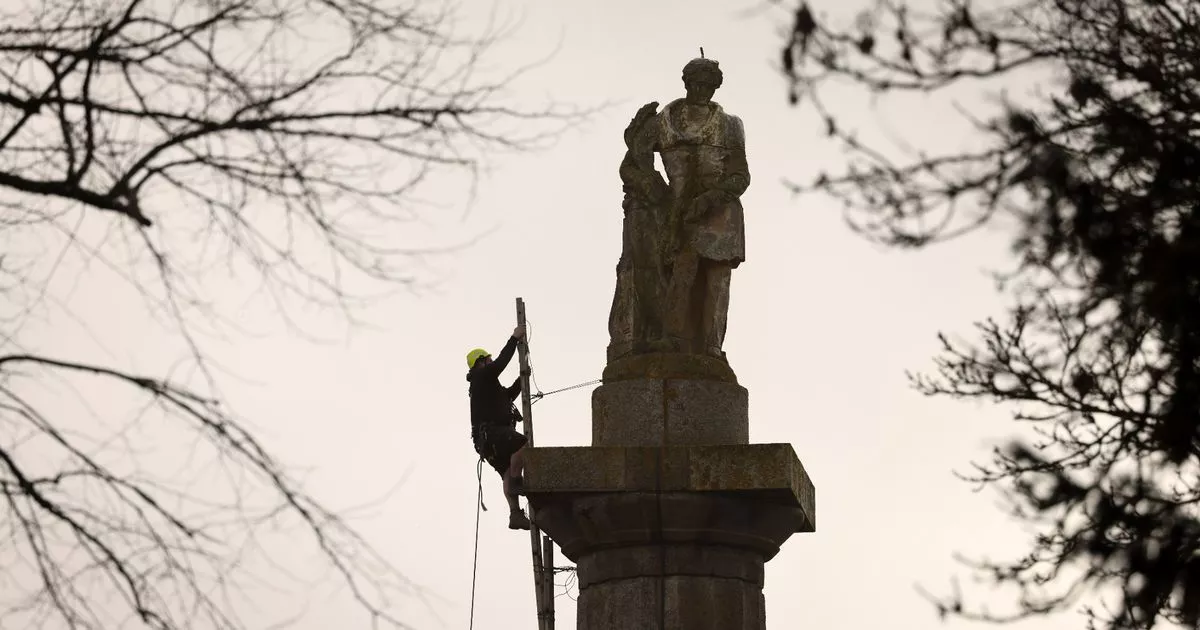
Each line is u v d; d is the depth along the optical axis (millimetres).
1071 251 20516
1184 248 19766
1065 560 23453
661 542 37656
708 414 38375
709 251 39031
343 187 20562
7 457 19484
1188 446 21062
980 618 23656
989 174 20125
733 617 37562
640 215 39750
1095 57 20578
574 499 37875
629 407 38469
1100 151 20531
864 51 19938
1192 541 22266
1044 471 24562
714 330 39219
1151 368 21688
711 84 40125
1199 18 20812
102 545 19594
